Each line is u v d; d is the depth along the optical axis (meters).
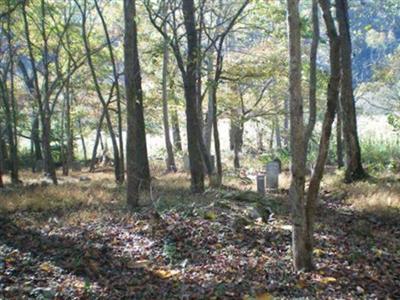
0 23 24.86
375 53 37.34
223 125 52.47
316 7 11.26
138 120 17.20
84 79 31.08
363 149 28.59
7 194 16.14
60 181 24.08
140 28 25.33
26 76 33.97
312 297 6.91
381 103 34.00
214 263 8.45
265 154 31.30
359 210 13.30
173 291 7.17
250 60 22.38
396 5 23.56
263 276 7.80
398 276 8.05
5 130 30.61
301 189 8.07
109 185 19.97
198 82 20.12
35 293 6.93
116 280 7.69
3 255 8.69
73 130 36.28
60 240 9.98
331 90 7.92
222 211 11.61
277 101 28.78
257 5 17.66
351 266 8.46
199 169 16.22
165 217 11.37
